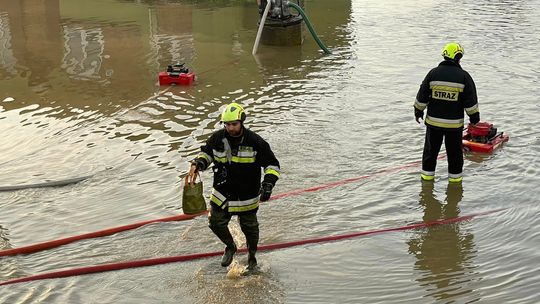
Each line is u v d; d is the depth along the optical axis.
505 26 18.03
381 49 15.63
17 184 7.98
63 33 17.75
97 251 6.36
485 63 13.94
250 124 10.08
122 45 16.38
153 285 5.70
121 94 12.07
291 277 5.76
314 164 8.43
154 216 7.07
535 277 5.62
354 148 8.99
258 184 5.70
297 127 9.91
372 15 20.42
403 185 7.76
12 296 5.58
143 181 8.02
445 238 6.44
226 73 13.61
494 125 9.82
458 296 5.38
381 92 11.88
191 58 15.04
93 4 22.25
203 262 6.07
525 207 7.07
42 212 7.26
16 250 6.34
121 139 9.57
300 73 13.49
